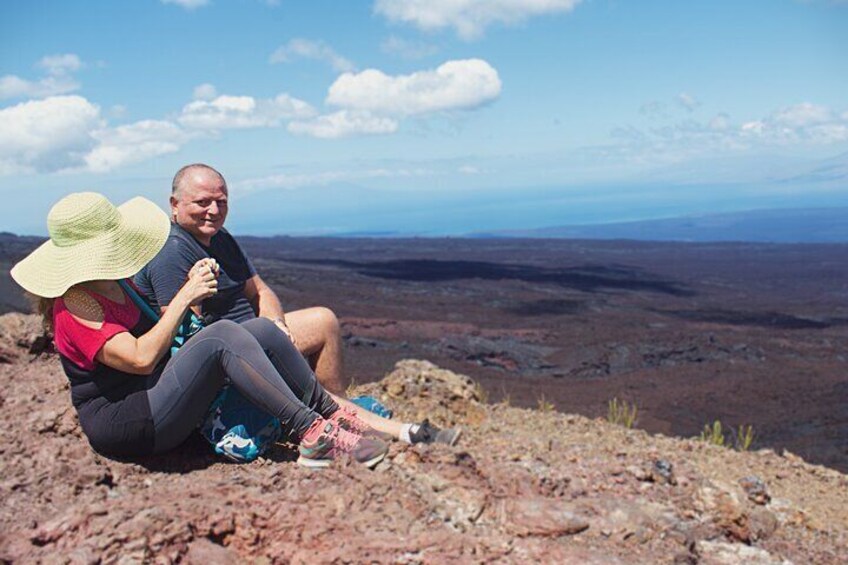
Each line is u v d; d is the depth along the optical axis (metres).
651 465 4.42
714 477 5.64
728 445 7.45
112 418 3.49
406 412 6.36
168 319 3.35
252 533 3.08
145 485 3.48
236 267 4.24
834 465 9.93
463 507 3.48
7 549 2.81
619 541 3.46
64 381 4.80
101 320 3.36
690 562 3.38
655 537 3.53
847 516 5.20
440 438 4.00
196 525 3.04
